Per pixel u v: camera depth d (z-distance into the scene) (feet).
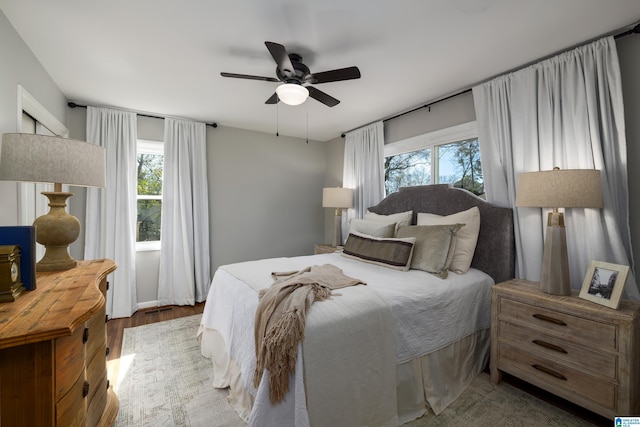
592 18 5.73
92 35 6.33
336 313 4.83
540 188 6.03
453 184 10.07
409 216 9.71
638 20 5.80
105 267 5.24
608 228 6.12
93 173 5.19
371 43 6.62
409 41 6.54
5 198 5.67
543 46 6.73
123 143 10.94
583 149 6.46
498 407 5.80
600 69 6.25
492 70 7.91
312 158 16.07
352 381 4.68
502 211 7.79
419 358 5.72
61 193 5.08
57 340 3.08
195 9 5.50
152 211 12.44
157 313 11.08
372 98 9.95
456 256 7.86
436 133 10.23
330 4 5.35
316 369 4.33
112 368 7.25
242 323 5.53
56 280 4.34
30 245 3.81
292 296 4.99
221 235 13.43
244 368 5.13
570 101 6.70
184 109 11.09
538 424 5.33
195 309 11.52
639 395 5.02
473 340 6.88
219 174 13.37
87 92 9.41
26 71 6.61
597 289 5.47
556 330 5.60
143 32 6.23
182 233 11.99
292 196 15.44
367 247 8.87
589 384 5.17
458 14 5.62
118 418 5.48
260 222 14.47
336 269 7.16
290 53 6.97
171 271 12.00
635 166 6.12
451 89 9.17
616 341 4.87
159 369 7.20
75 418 3.51
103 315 5.09
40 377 2.91
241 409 5.52
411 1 5.25
